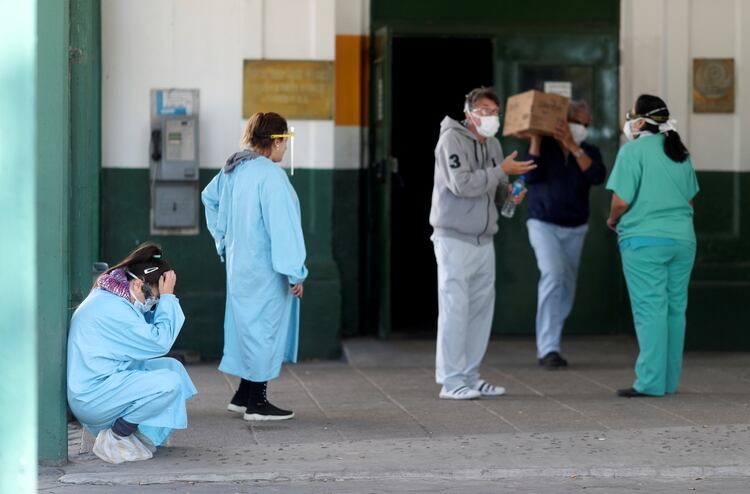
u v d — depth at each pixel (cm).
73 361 1800
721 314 2995
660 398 2372
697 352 2998
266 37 2845
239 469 1784
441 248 2328
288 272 2073
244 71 2836
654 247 2323
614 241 3112
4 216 1745
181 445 1955
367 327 3158
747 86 3059
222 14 2836
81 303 1931
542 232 2706
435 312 3625
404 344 3039
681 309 2384
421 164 3678
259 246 2088
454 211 2302
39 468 1802
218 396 2408
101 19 2802
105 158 2817
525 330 3130
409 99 3688
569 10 3103
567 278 2747
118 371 1808
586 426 2103
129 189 2828
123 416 1822
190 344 2841
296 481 1762
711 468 1812
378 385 2538
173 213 2836
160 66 2827
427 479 1777
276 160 2155
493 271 2381
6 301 1736
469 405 2303
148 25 2822
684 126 3067
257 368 2109
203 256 2855
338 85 3098
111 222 2827
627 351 2959
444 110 3691
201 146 2842
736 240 3036
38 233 1764
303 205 2867
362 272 3155
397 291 3644
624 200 2334
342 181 3105
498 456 1872
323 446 1942
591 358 2873
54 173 1764
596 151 2741
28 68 1745
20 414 1719
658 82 3089
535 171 2692
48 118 1755
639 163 2338
